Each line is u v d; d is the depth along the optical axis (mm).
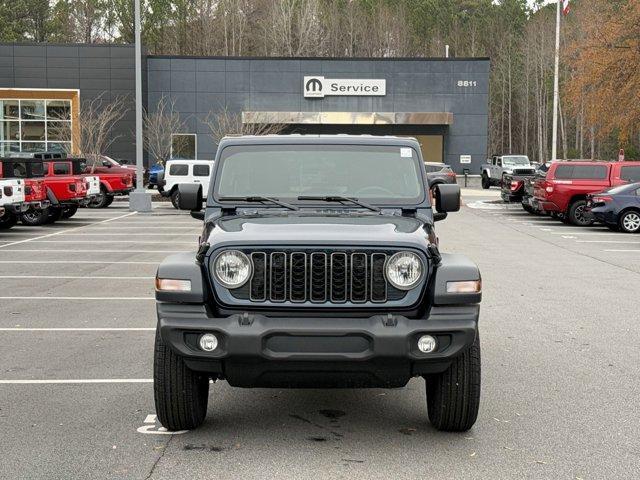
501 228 24953
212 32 91188
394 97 53281
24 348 8500
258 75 52688
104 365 7758
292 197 6637
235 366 5211
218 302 5340
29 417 6117
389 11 101750
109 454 5320
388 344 5070
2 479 4867
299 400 6691
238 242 5332
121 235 22078
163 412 5617
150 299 11758
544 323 9977
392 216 6324
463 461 5211
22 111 50875
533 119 101375
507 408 6406
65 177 25500
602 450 5426
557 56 40438
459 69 53312
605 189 24828
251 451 5395
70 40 91062
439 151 54281
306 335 5102
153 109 52469
